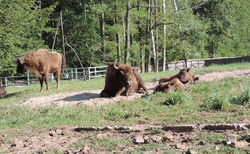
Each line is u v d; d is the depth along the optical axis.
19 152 5.95
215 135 5.57
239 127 5.84
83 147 5.84
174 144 5.36
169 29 35.41
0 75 31.53
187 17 32.59
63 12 35.75
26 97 16.55
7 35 24.28
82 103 11.77
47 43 39.09
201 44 38.50
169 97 9.77
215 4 47.97
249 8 56.16
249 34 54.47
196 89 11.27
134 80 13.31
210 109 8.23
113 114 9.16
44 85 22.73
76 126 8.05
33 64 17.77
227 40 50.97
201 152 4.78
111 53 34.25
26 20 28.09
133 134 6.46
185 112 8.18
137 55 33.22
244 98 8.45
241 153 4.52
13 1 25.66
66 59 36.81
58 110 10.62
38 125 8.80
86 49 35.06
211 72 20.33
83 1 34.75
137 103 10.40
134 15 30.27
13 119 9.93
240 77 14.88
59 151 5.69
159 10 33.03
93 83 20.98
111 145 5.75
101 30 32.97
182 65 41.41
